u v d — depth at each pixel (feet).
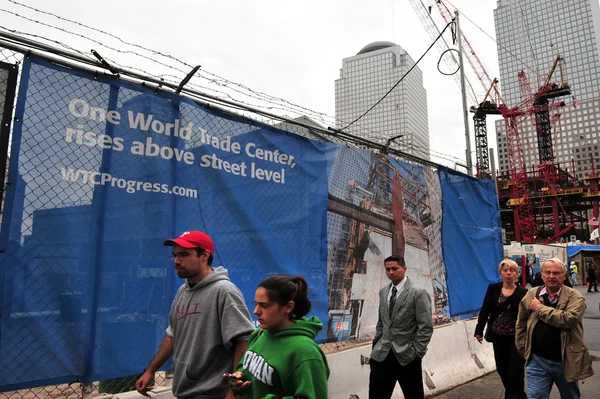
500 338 15.72
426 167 21.83
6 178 9.17
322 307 15.38
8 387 8.78
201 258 8.82
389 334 13.79
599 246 123.13
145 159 11.31
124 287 10.59
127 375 10.41
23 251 9.20
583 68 417.08
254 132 14.11
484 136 191.52
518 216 244.63
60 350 9.49
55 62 10.05
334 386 15.93
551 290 13.00
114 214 10.61
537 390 12.95
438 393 19.49
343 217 16.79
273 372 6.42
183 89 12.33
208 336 8.38
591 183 233.14
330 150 16.74
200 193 12.35
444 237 22.04
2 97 9.34
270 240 14.01
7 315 8.89
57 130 9.93
